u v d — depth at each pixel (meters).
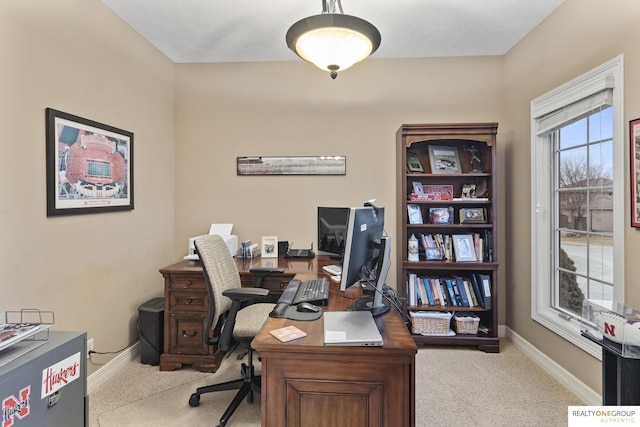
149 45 2.84
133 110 2.62
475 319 2.87
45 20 1.82
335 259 2.94
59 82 1.92
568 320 2.30
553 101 2.33
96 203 2.20
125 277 2.54
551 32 2.40
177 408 2.02
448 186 3.14
